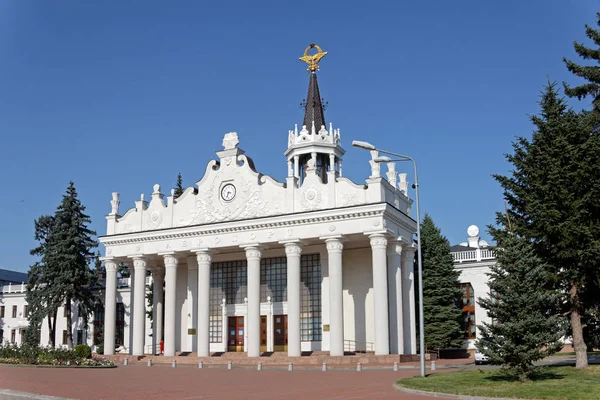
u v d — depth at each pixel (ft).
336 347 158.20
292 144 228.63
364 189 164.45
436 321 197.57
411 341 175.22
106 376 117.91
